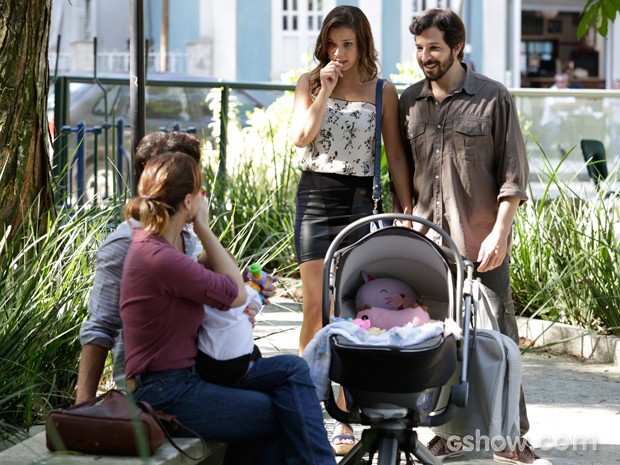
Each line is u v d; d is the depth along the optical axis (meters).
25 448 9.41
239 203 21.23
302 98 12.66
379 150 12.34
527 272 17.94
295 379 9.67
